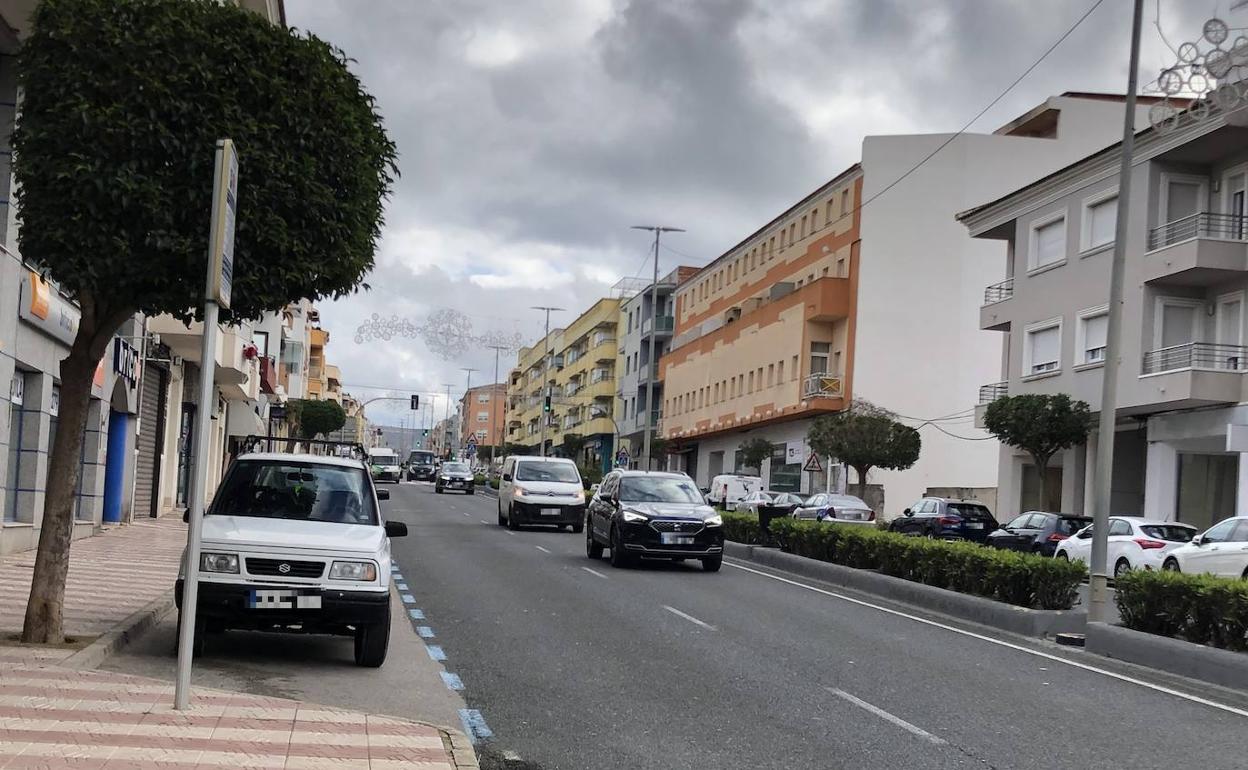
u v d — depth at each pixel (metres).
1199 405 29.83
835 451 43.25
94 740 6.50
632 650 11.86
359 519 10.91
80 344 9.85
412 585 17.53
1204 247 28.94
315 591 9.79
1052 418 32.91
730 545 27.91
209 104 9.17
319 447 47.72
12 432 18.81
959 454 49.47
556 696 9.38
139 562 17.92
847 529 22.45
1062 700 10.14
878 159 50.44
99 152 8.91
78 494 23.20
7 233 16.98
